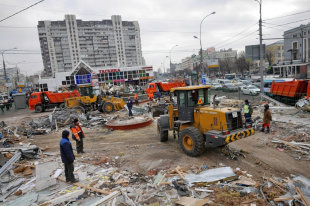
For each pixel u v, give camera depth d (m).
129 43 142.25
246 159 7.84
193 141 7.99
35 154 9.83
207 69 76.50
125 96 28.64
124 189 6.05
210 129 8.06
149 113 19.19
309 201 4.88
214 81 40.84
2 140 12.05
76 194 5.94
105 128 14.85
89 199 5.74
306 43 46.28
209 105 9.08
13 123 19.56
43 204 5.59
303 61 41.28
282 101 18.00
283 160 7.58
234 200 5.20
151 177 6.81
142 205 5.27
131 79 58.44
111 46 136.50
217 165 7.38
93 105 21.70
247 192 5.46
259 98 21.30
